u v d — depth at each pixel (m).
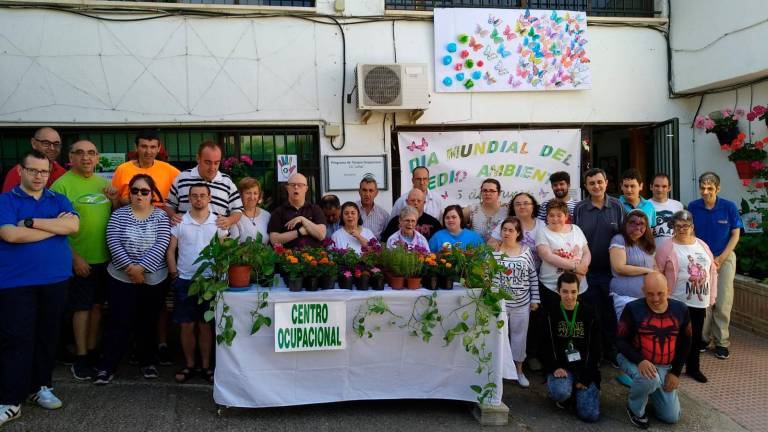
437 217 6.13
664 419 4.31
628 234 5.00
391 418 4.21
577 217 5.33
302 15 6.45
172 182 5.19
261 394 4.07
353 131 6.61
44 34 6.02
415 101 6.32
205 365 4.73
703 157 7.23
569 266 4.81
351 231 5.17
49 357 4.15
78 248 4.66
